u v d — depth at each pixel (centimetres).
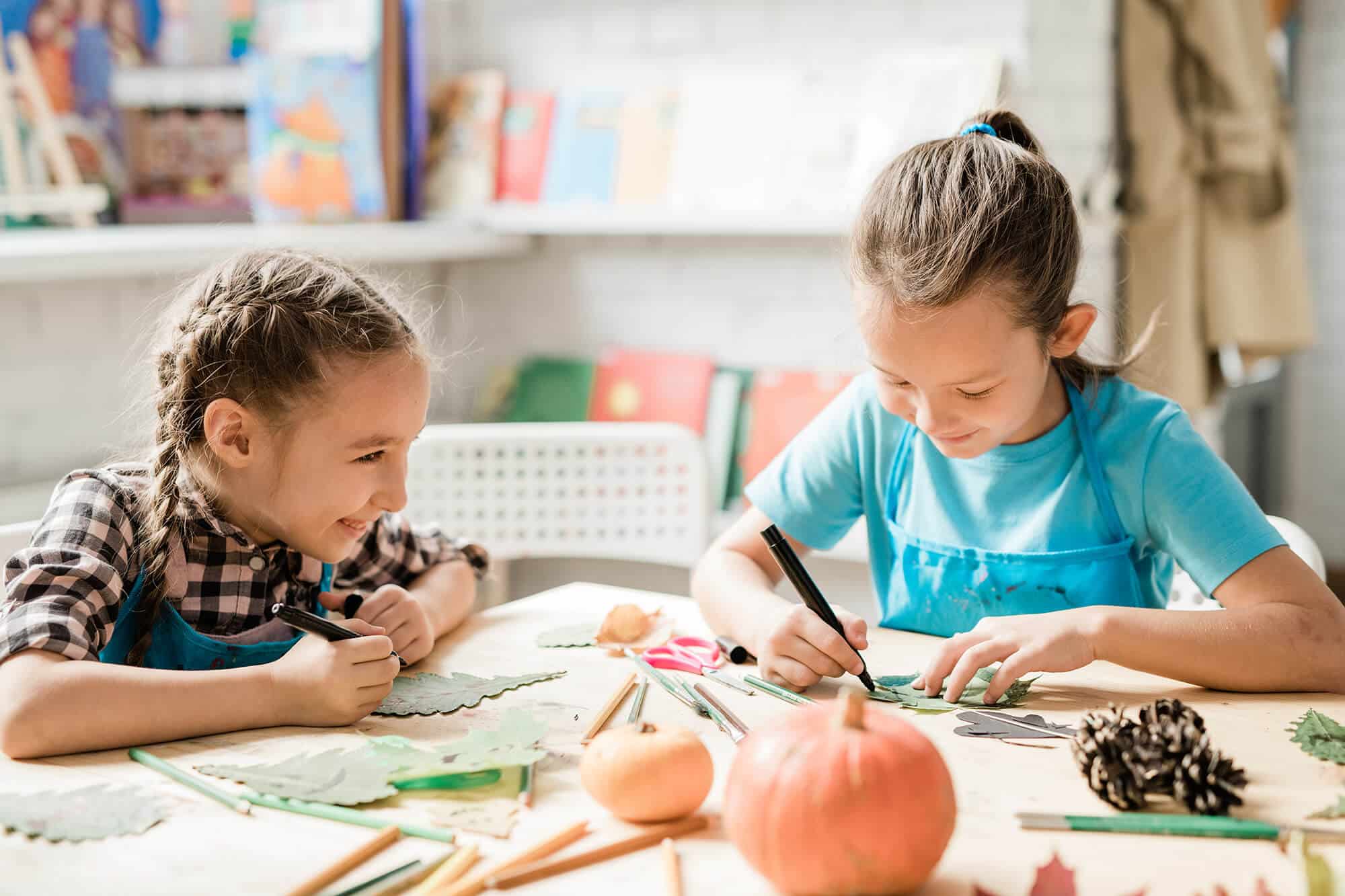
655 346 265
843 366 243
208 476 107
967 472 124
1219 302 235
